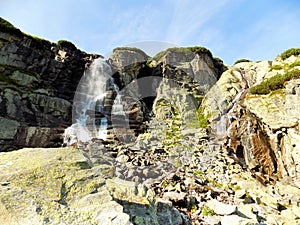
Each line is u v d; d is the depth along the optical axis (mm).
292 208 7738
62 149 4148
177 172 8758
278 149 11844
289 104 11891
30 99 14172
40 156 3795
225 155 11688
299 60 17406
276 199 8453
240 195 7898
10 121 12305
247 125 13438
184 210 6379
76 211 3035
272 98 12805
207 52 21766
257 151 12414
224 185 8719
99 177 3734
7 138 11797
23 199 2877
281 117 11945
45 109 14492
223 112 15250
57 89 16266
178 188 7262
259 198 8000
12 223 2629
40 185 3172
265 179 10422
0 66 14180
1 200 2766
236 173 10125
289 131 11570
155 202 5074
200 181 8406
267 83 13914
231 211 6234
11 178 3123
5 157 3736
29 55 15727
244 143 13188
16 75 14492
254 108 13133
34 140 12336
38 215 2762
